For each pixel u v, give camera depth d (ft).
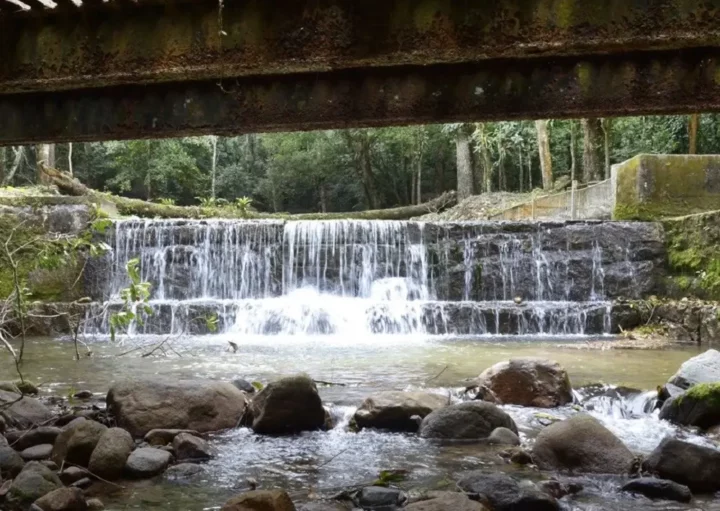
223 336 40.19
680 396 19.53
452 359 30.81
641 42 10.77
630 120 72.84
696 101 12.36
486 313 41.78
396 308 42.06
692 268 42.68
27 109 15.03
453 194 82.99
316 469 15.20
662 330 39.83
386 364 29.27
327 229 48.37
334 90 13.57
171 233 47.21
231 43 12.16
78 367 27.91
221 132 14.42
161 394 18.02
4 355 31.30
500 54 11.34
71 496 12.30
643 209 47.73
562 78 12.82
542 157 74.18
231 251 47.75
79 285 44.09
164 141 90.27
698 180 47.67
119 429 15.38
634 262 44.93
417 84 13.32
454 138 88.48
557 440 15.40
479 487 13.39
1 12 12.94
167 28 12.46
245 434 18.03
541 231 46.83
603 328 41.65
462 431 17.75
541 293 46.19
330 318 41.73
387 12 11.59
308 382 18.44
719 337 36.88
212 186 90.38
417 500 12.67
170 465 15.20
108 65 12.71
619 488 13.99
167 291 46.68
